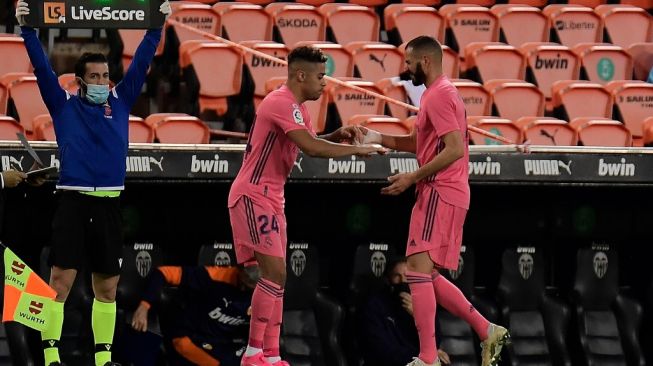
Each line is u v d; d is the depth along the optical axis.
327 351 37.78
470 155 35.03
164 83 43.88
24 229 36.22
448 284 30.06
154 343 34.12
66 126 28.47
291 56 29.38
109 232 28.91
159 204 37.12
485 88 43.69
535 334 39.50
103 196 28.72
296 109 29.06
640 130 45.50
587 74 47.81
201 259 37.31
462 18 48.62
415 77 29.41
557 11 50.34
